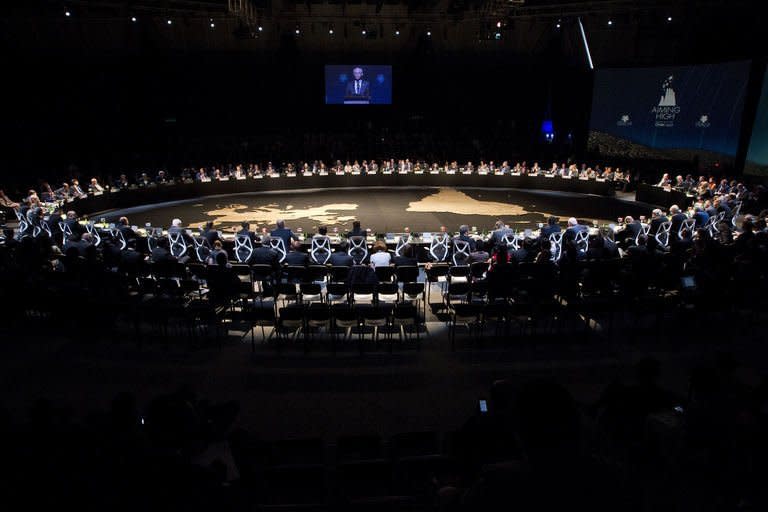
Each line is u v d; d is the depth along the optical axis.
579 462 1.82
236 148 33.94
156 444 3.30
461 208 25.34
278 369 9.62
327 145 35.19
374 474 5.43
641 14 27.44
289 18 31.03
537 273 11.35
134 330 11.27
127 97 31.38
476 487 1.88
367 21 31.67
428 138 36.06
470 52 34.53
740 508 3.84
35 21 26.53
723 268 11.36
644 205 26.03
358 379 9.27
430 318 11.96
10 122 27.97
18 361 9.80
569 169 29.53
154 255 12.17
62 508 3.64
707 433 4.32
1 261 12.36
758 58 23.94
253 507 4.46
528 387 1.95
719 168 25.95
